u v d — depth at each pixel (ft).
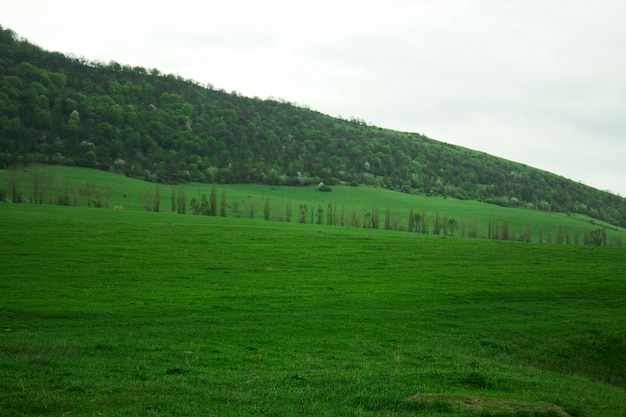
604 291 153.28
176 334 91.35
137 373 62.54
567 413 55.21
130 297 121.39
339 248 213.25
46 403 47.67
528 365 93.09
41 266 152.15
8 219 253.03
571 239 555.28
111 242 200.23
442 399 54.19
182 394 53.62
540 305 135.74
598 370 99.35
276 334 96.02
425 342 98.37
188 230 245.04
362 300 130.21
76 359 68.39
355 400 53.52
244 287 139.33
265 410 49.37
